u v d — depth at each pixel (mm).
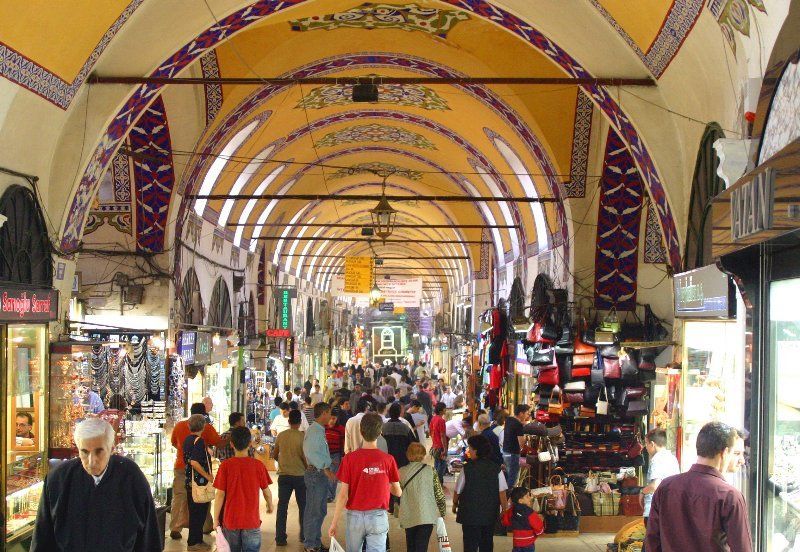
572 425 11227
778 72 5035
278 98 14211
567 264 12773
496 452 9922
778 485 4914
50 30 7457
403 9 11617
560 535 9883
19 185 8141
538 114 12508
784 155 4066
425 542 7391
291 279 28094
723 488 3879
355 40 12984
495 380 17344
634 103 9094
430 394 19031
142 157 11961
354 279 27234
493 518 7656
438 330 39875
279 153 17609
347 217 30406
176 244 13125
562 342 11477
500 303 18188
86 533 3918
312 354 33750
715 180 7906
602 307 12266
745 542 3826
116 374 10305
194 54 9656
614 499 10188
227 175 15953
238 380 18438
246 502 7098
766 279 5172
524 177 15617
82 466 3977
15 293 7496
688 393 8625
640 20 8000
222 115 12898
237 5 9234
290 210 23297
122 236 12609
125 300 12523
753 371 5234
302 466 9320
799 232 4074
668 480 4047
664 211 9164
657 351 11188
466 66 13086
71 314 12336
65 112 8484
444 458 13656
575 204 12555
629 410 11023
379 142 19609
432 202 25438
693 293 7301
